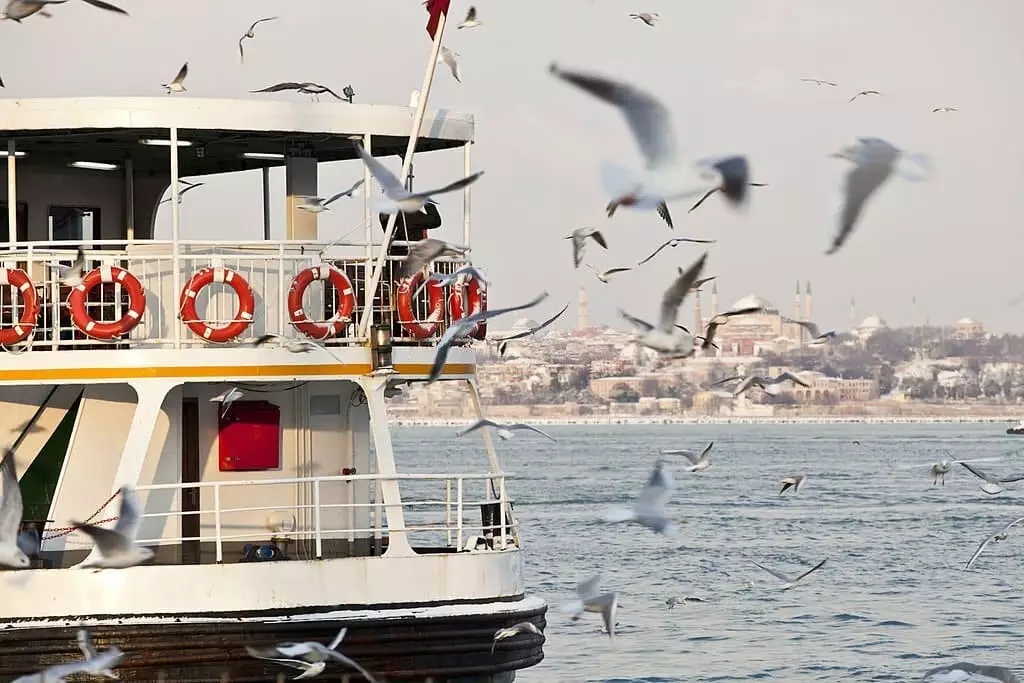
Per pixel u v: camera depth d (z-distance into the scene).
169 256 28.69
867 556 81.75
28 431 31.33
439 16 29.00
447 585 28.36
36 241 31.39
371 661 27.45
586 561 79.69
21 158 32.25
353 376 29.22
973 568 76.25
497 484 31.50
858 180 12.80
